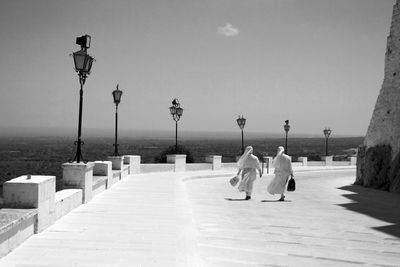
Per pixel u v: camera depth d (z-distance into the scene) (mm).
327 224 12602
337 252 9031
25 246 7805
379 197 22203
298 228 11711
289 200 19094
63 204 11023
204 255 8312
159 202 14352
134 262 7113
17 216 7727
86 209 12266
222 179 29344
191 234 9430
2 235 7137
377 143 28797
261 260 8086
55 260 7035
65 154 88500
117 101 22953
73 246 7961
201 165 34375
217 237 10016
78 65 13250
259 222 12453
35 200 8562
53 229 9305
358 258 8570
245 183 18531
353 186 28703
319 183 30578
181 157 31812
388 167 27078
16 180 8797
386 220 13758
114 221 10633
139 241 8609
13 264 6754
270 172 38781
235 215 13703
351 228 12055
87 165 13266
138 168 27438
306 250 9094
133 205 13445
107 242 8414
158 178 24328
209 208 15250
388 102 28531
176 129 32281
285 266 7750
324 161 54562
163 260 7293
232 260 7992
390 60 28984
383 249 9477
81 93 13484
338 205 17969
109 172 18156
